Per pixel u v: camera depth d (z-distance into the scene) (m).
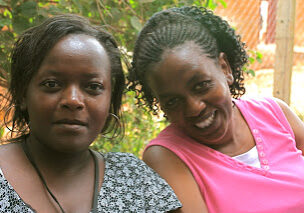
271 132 1.62
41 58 1.12
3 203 1.07
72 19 1.22
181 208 1.39
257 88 5.01
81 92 1.13
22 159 1.18
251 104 1.70
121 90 1.40
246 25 5.75
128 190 1.24
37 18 1.90
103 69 1.17
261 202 1.45
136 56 1.52
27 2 1.89
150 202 1.24
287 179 1.51
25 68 1.17
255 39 5.85
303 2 7.61
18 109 1.30
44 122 1.12
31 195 1.12
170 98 1.42
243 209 1.43
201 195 1.46
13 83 1.25
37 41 1.14
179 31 1.42
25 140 1.25
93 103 1.14
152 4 2.31
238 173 1.49
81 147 1.13
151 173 1.33
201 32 1.47
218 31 1.55
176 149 1.51
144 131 3.04
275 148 1.60
